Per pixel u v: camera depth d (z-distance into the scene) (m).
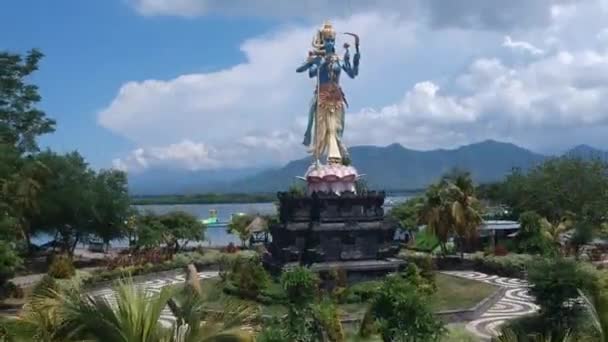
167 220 78.94
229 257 68.62
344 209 51.47
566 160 89.81
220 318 14.36
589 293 21.48
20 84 72.38
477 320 41.19
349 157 57.12
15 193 59.31
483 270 63.22
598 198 85.19
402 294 29.39
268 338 25.19
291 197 52.78
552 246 64.12
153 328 13.12
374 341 32.50
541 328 34.47
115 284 13.83
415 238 79.88
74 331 13.23
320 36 56.62
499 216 96.44
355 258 50.69
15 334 15.67
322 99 55.97
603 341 17.23
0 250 47.16
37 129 73.12
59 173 67.19
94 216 68.31
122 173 73.00
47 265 64.50
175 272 65.06
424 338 29.03
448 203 66.25
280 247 53.22
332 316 30.80
